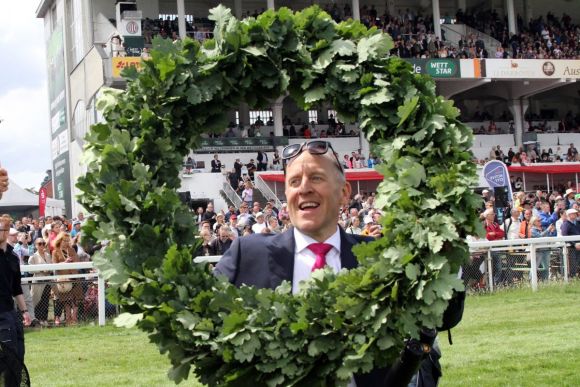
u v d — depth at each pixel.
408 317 2.73
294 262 3.10
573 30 36.09
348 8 34.06
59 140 36.03
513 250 11.98
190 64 3.16
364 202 18.66
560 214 15.33
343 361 2.73
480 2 37.50
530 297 11.24
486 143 32.00
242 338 2.69
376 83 3.11
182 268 2.84
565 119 34.69
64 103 34.34
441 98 3.09
